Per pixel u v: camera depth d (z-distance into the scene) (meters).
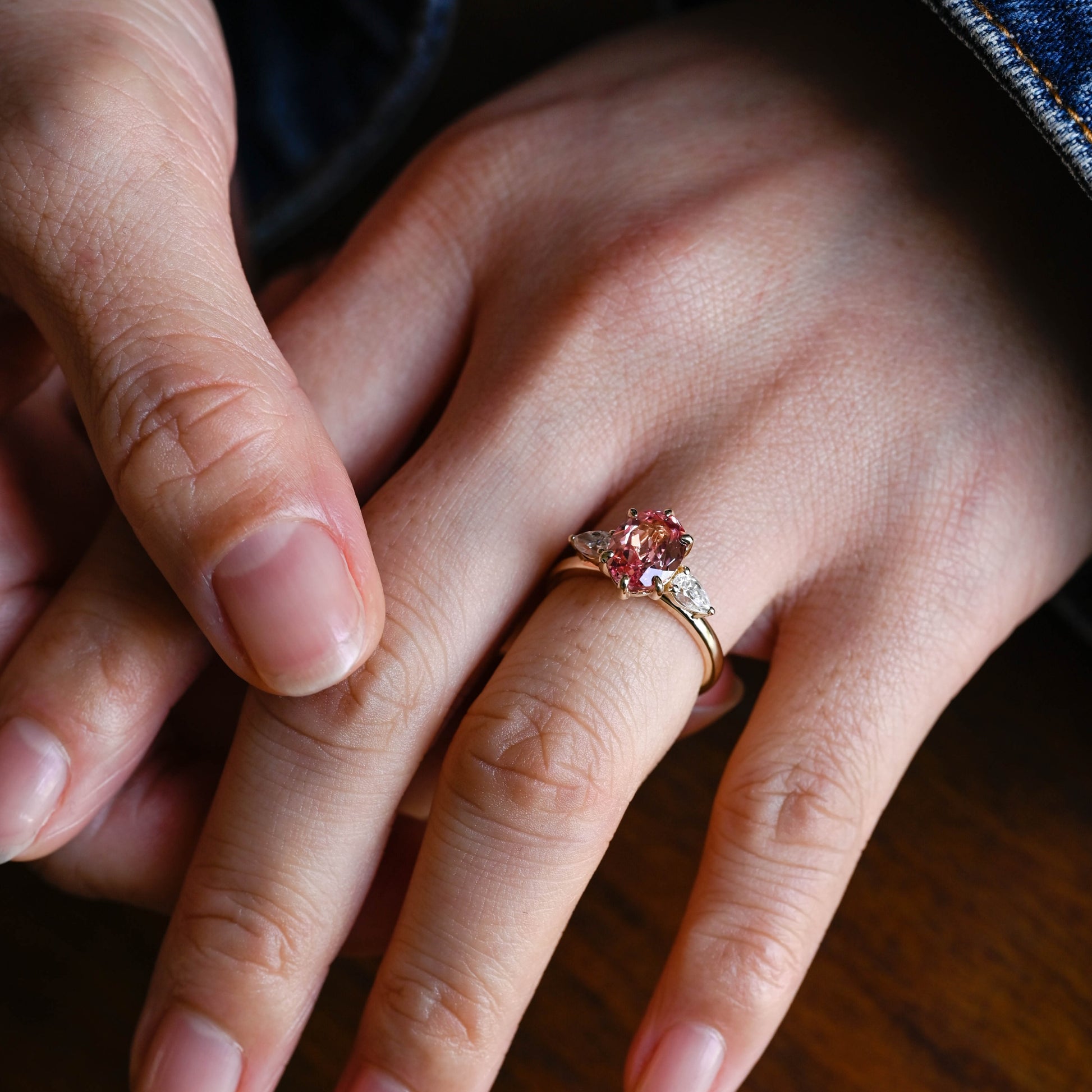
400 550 0.22
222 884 0.22
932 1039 0.24
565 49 0.32
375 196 0.31
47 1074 0.24
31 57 0.21
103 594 0.22
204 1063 0.22
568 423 0.23
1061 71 0.22
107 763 0.22
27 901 0.25
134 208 0.21
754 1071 0.24
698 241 0.24
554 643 0.22
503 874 0.22
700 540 0.23
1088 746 0.26
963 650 0.24
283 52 0.30
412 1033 0.22
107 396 0.21
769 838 0.23
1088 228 0.24
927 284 0.24
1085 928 0.25
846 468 0.24
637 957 0.25
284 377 0.21
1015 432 0.24
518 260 0.25
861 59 0.26
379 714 0.22
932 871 0.25
